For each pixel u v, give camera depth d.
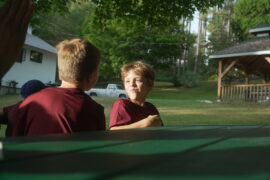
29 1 1.34
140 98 2.76
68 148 0.91
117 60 31.92
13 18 1.32
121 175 0.57
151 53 32.25
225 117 10.45
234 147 0.92
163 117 10.05
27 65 25.20
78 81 2.04
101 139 1.13
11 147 0.93
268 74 21.31
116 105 2.63
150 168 0.63
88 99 1.99
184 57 48.78
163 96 29.53
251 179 0.54
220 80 18.75
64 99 1.88
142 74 2.74
